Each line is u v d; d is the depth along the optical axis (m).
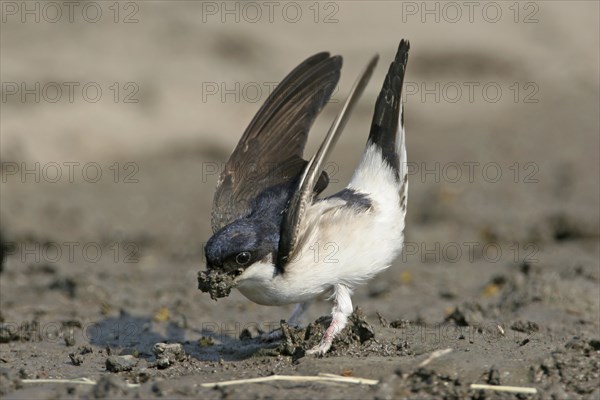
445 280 13.20
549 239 15.20
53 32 21.80
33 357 9.27
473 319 10.38
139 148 19.62
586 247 14.66
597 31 25.38
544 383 7.60
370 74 8.23
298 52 21.95
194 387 7.67
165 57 21.45
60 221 16.34
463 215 16.03
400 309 11.69
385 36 23.03
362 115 21.06
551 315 10.65
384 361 8.04
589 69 23.81
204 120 20.22
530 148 19.69
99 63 20.81
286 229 8.36
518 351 8.34
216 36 22.17
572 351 8.27
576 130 20.78
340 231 8.71
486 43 23.53
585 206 16.06
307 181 8.33
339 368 7.93
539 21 25.25
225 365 8.46
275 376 7.80
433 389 7.53
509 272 13.02
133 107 20.02
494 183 17.58
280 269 8.55
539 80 23.31
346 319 8.76
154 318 11.12
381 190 9.26
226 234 8.41
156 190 17.98
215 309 11.75
